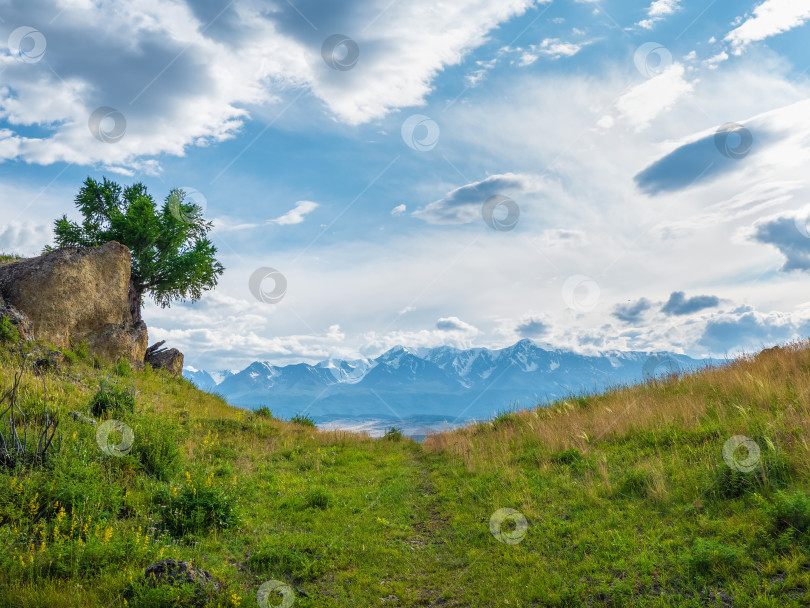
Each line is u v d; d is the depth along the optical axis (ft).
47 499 24.72
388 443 72.08
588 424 44.27
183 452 40.52
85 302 72.74
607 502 27.14
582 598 18.43
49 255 71.05
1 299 62.08
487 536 25.93
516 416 60.80
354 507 33.47
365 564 24.25
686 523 22.26
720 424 33.32
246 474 40.50
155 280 107.76
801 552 17.94
